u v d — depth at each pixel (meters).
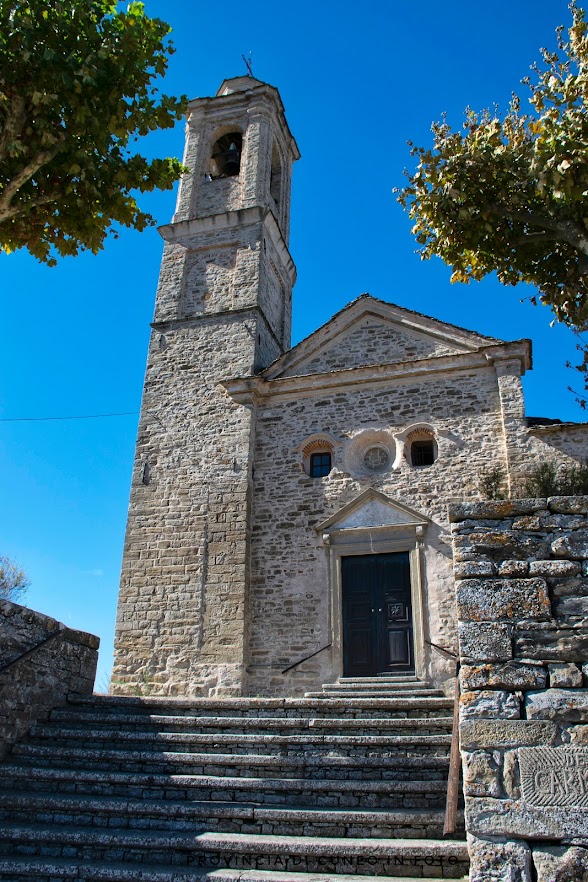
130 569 15.86
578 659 4.85
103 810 7.03
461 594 5.21
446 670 13.23
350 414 16.23
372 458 15.88
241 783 7.26
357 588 14.64
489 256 10.88
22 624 8.90
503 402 15.00
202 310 18.91
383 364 16.27
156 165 10.42
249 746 8.09
